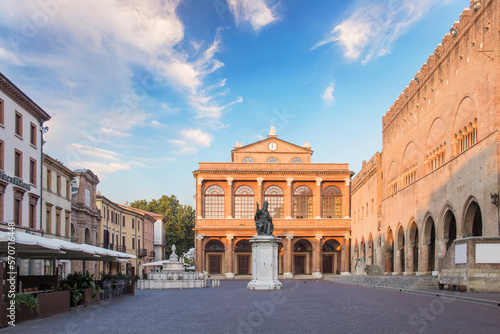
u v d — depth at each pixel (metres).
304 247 91.31
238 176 85.75
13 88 41.81
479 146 34.59
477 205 36.94
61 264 57.16
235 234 84.38
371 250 72.50
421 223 48.50
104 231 76.25
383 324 16.45
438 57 44.50
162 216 118.88
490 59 32.97
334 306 23.84
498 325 15.69
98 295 30.22
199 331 15.58
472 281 28.83
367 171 75.19
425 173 47.84
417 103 50.81
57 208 55.09
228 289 44.94
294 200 87.38
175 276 54.00
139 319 19.66
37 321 19.89
